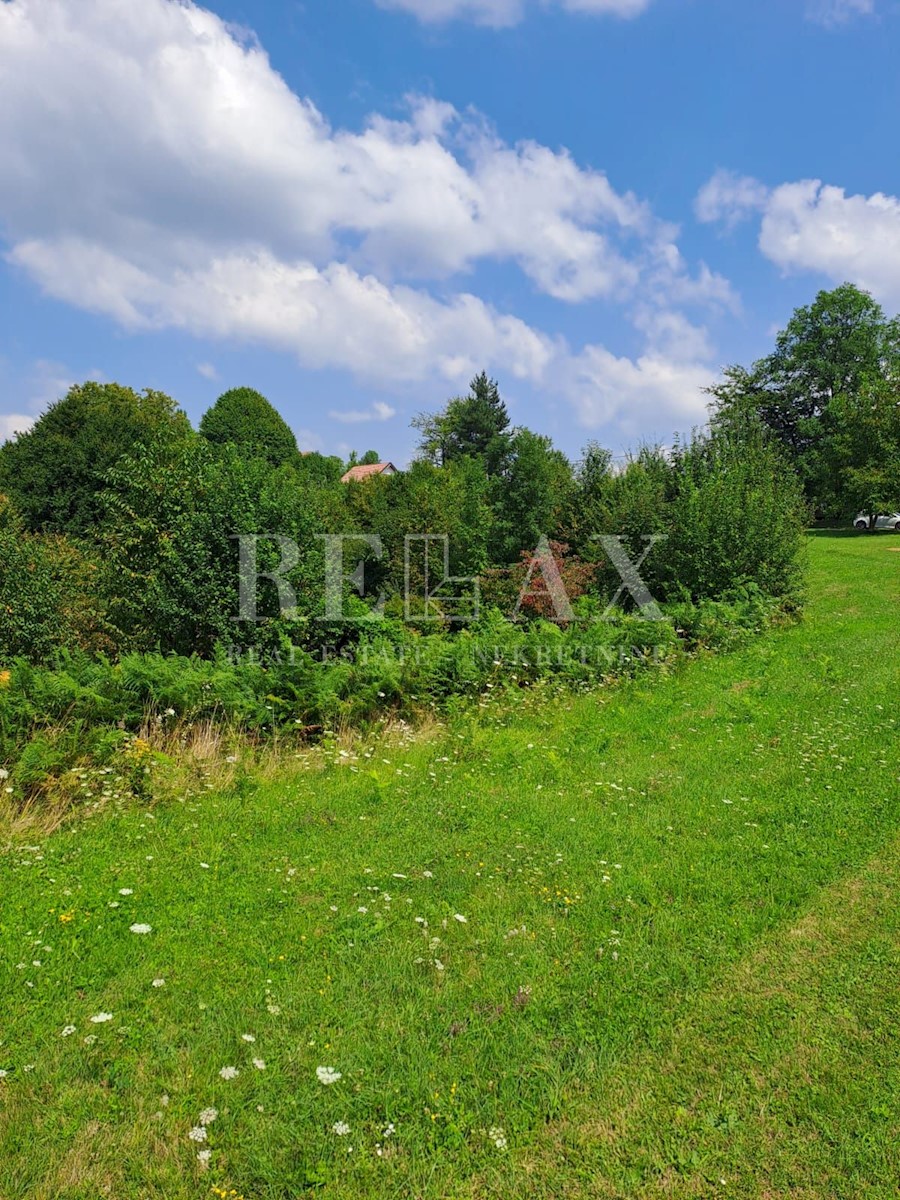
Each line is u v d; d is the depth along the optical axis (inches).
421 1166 96.3
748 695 344.5
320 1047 116.2
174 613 388.2
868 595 639.1
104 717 260.7
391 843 190.1
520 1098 107.7
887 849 183.8
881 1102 106.7
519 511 701.3
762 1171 96.6
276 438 1830.7
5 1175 93.0
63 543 624.1
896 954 140.6
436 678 342.3
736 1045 118.2
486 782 238.1
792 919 153.7
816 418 1739.7
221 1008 124.6
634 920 154.3
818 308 1782.7
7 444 976.9
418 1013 124.7
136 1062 112.3
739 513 581.3
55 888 162.9
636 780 239.0
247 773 242.4
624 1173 96.3
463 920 151.8
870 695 329.7
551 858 182.7
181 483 410.0
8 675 277.7
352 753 267.1
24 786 215.5
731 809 213.3
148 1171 94.1
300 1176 94.3
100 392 1258.6
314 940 144.7
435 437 2047.2
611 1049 117.3
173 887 165.0
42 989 127.4
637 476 698.2
